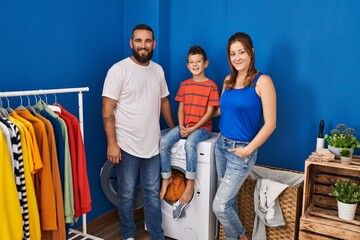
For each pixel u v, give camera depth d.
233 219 2.08
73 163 1.79
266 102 1.89
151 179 2.35
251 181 2.29
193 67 2.38
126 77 2.15
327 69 2.28
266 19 2.43
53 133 1.65
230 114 2.02
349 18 2.17
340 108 2.27
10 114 1.64
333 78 2.26
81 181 1.83
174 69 2.85
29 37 2.05
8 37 1.93
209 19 2.65
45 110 1.74
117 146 2.21
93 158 2.61
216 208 2.05
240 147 1.99
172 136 2.35
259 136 1.91
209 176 2.28
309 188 2.22
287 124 2.45
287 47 2.38
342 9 2.18
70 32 2.32
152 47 2.21
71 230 2.44
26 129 1.53
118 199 2.38
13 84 1.98
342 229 1.94
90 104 2.54
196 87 2.43
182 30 2.77
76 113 2.42
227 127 2.05
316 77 2.32
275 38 2.42
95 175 2.64
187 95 2.46
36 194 1.65
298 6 2.31
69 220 1.76
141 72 2.21
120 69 2.14
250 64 1.95
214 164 2.32
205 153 2.26
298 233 2.22
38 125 1.62
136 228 2.70
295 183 2.35
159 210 2.40
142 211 2.93
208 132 2.41
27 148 1.53
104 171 2.60
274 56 2.44
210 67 2.69
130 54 2.80
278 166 2.52
